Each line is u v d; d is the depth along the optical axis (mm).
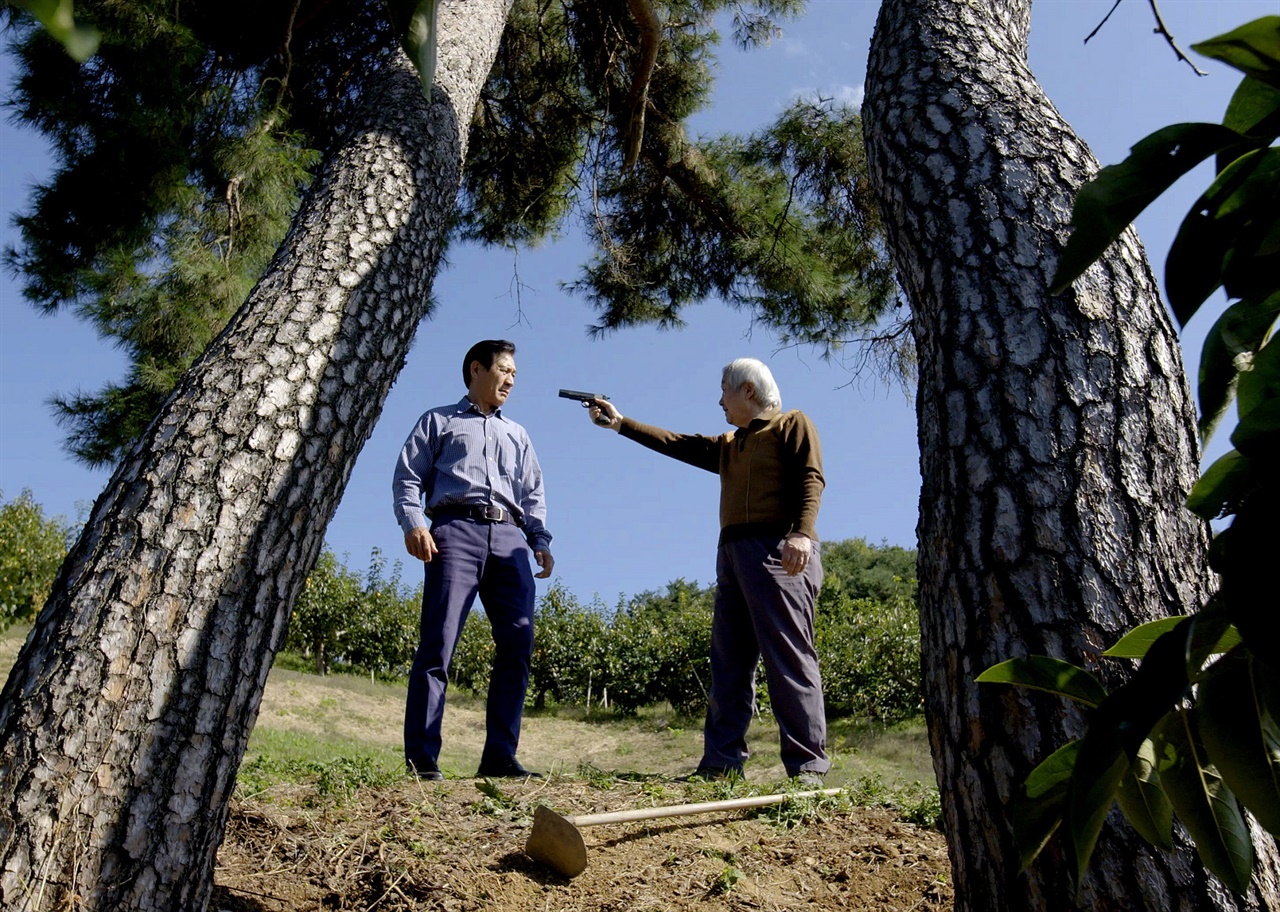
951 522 1649
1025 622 1493
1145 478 1580
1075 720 1406
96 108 5453
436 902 2502
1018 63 2316
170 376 5391
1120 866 1309
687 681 14672
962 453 1674
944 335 1816
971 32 2375
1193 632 695
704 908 2604
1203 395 793
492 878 2650
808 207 7914
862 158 7324
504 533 3865
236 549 2055
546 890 2652
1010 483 1596
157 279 5562
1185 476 1615
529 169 7934
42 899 1617
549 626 16406
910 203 2047
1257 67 596
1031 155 1962
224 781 1920
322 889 2541
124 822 1729
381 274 2801
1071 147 1995
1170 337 1745
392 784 3293
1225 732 748
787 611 3596
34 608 13211
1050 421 1623
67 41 385
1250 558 618
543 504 4117
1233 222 720
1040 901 1352
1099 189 711
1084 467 1576
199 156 5684
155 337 5410
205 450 2139
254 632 2037
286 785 3285
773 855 2955
